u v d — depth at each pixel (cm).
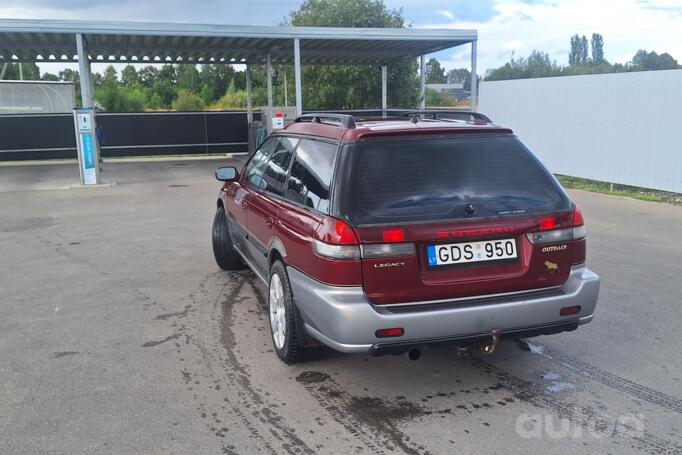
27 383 409
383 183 364
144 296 603
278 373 424
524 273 375
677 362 437
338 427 350
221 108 4575
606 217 1004
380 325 348
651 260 720
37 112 2358
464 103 4944
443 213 362
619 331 497
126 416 363
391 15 3155
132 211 1134
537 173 393
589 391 393
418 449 326
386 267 353
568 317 382
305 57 2292
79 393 393
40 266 724
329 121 459
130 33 1481
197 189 1455
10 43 1734
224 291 619
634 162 1271
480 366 434
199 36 1545
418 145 378
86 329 512
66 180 1675
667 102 1182
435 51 2098
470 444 331
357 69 2934
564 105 1454
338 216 357
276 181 486
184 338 491
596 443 331
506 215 372
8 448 328
